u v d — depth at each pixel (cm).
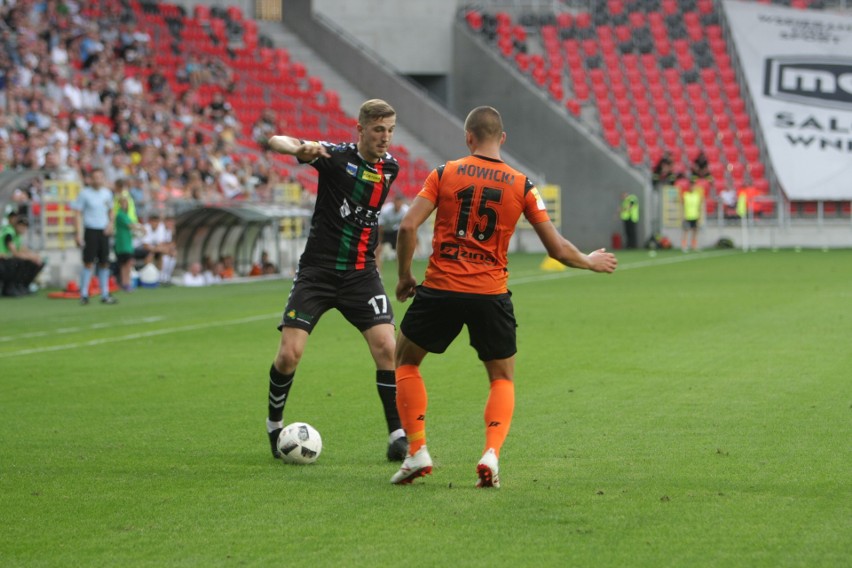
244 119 13612
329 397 3641
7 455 2805
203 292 8206
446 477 2522
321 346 4925
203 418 3309
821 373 3966
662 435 2950
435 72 16138
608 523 2122
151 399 3638
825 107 15388
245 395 3706
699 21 16662
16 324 5981
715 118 15538
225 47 14688
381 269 10375
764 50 15825
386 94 15512
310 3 16200
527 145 15275
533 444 2856
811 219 14612
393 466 2661
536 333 5288
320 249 2778
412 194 13762
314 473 2586
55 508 2288
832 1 17088
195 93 13088
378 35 16075
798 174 14825
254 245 10100
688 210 13188
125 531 2116
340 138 14288
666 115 15600
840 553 1923
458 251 2461
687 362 4288
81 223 7275
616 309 6400
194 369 4300
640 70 16000
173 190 9875
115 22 13450
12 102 10119
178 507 2286
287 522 2162
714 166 15100
